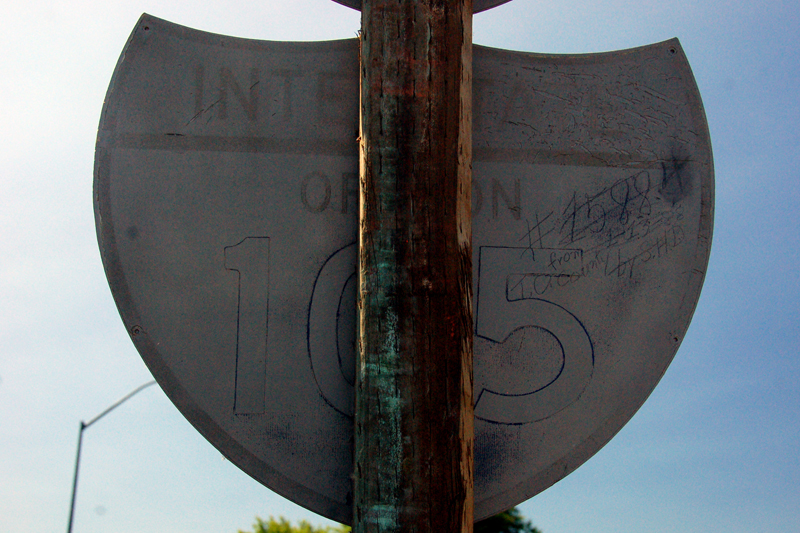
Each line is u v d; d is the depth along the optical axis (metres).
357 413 2.04
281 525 16.41
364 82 2.16
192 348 2.31
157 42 2.46
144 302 2.32
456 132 2.12
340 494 2.25
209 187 2.39
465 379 2.04
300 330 2.33
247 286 2.34
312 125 2.44
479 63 2.52
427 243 2.04
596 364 2.37
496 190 2.44
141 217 2.36
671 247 2.44
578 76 2.53
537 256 2.41
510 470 2.30
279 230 2.38
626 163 2.49
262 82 2.45
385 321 2.01
